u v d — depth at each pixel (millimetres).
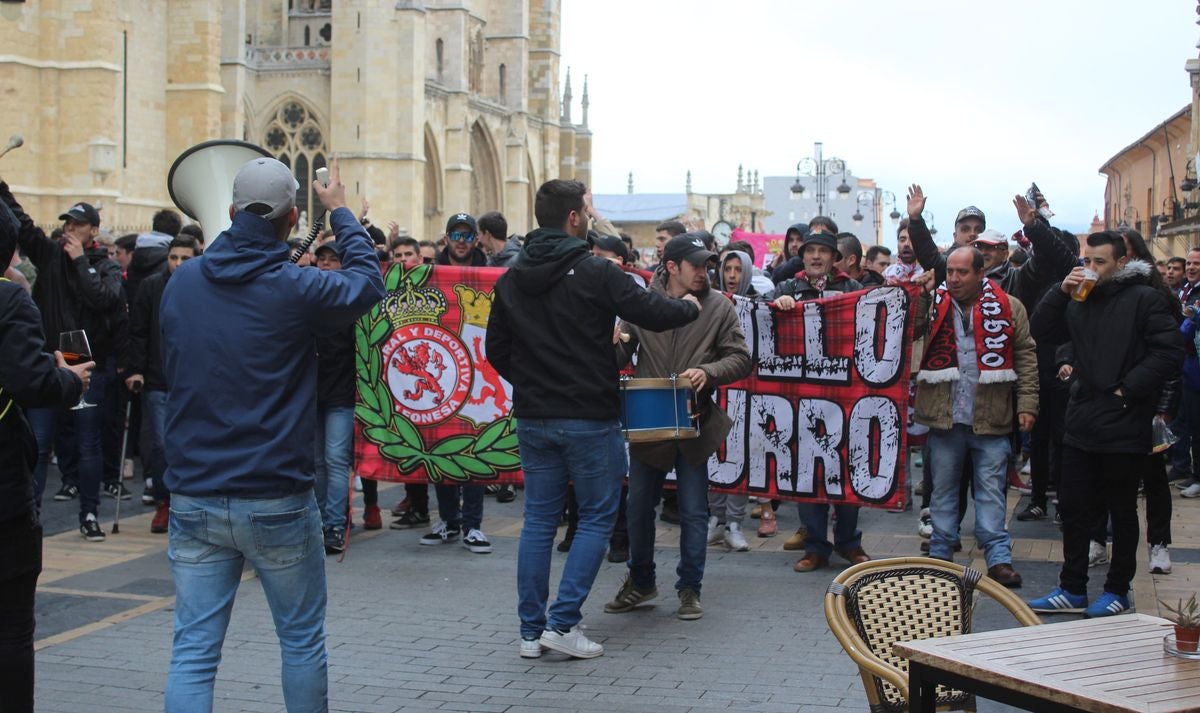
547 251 8711
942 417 10617
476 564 11906
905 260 15430
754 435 11992
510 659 8766
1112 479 9609
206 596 6145
